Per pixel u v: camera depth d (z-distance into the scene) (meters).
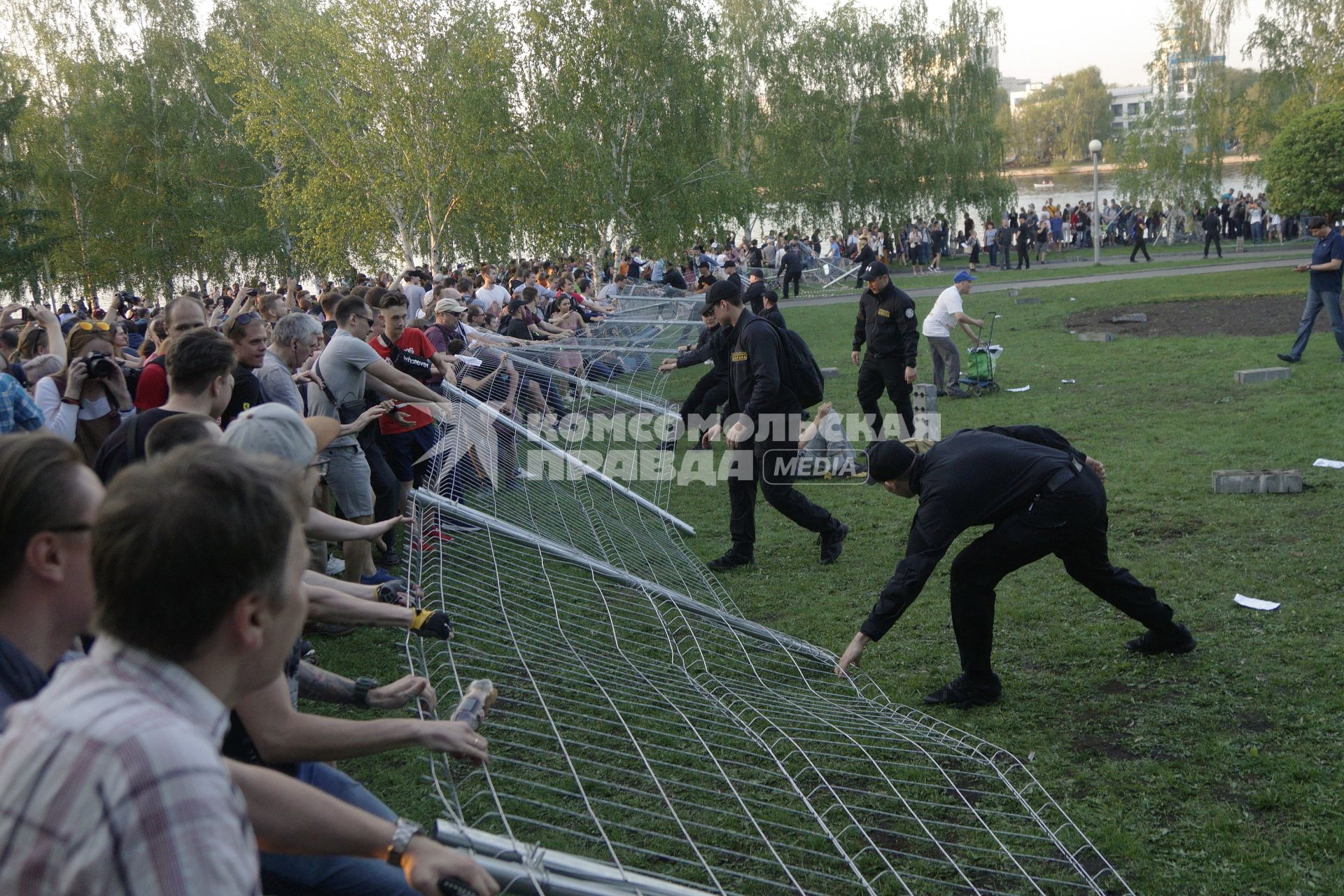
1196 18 39.84
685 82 28.70
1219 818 3.39
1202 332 15.59
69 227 37.38
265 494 1.33
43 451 1.59
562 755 3.72
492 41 27.19
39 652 1.61
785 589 6.23
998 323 18.70
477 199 28.70
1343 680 4.30
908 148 45.78
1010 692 4.52
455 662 3.79
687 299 14.00
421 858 1.73
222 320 12.08
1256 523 6.47
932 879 3.13
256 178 38.12
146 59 37.84
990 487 4.17
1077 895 3.02
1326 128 25.02
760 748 3.90
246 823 1.26
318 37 28.92
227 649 1.33
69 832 1.14
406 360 7.04
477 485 6.28
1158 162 41.22
